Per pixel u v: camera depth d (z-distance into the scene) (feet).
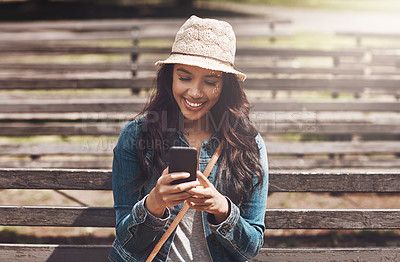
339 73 22.04
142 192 5.06
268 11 67.92
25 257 7.55
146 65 21.26
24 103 16.67
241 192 4.94
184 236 4.96
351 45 39.50
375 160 16.29
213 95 4.81
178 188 4.19
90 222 7.45
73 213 7.45
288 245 9.84
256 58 26.40
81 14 56.03
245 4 74.79
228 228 4.64
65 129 16.35
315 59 33.42
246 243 4.81
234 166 4.94
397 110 17.28
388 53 21.21
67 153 16.21
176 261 4.89
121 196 4.98
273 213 7.27
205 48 4.60
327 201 12.67
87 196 12.87
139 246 4.84
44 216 7.45
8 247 7.55
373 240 10.12
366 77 20.15
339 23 57.26
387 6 78.23
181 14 59.00
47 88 18.06
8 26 30.94
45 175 7.32
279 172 7.23
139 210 4.55
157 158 4.93
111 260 5.09
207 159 5.06
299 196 13.05
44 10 56.54
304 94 23.36
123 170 4.99
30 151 16.14
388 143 16.52
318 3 80.69
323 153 16.31
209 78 4.75
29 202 12.33
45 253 7.54
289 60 27.48
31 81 18.01
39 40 30.35
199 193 4.25
